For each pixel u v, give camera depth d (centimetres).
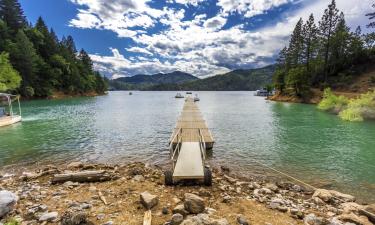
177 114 3484
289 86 6281
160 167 1135
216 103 5997
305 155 1341
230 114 3425
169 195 677
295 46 7219
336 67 6231
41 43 7644
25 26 7725
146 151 1447
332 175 1034
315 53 6694
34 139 1741
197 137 1562
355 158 1277
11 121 2431
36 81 6625
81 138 1791
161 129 2216
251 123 2558
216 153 1392
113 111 3862
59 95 7669
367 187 905
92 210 560
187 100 5603
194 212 541
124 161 1249
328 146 1540
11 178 937
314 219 535
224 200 648
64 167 1107
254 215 561
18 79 5247
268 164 1189
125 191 700
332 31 5894
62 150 1448
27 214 536
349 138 1766
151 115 3350
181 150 1084
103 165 1100
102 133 1998
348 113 2733
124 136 1883
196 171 812
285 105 4994
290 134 1942
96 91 11544
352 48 6450
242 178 988
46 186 771
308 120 2720
